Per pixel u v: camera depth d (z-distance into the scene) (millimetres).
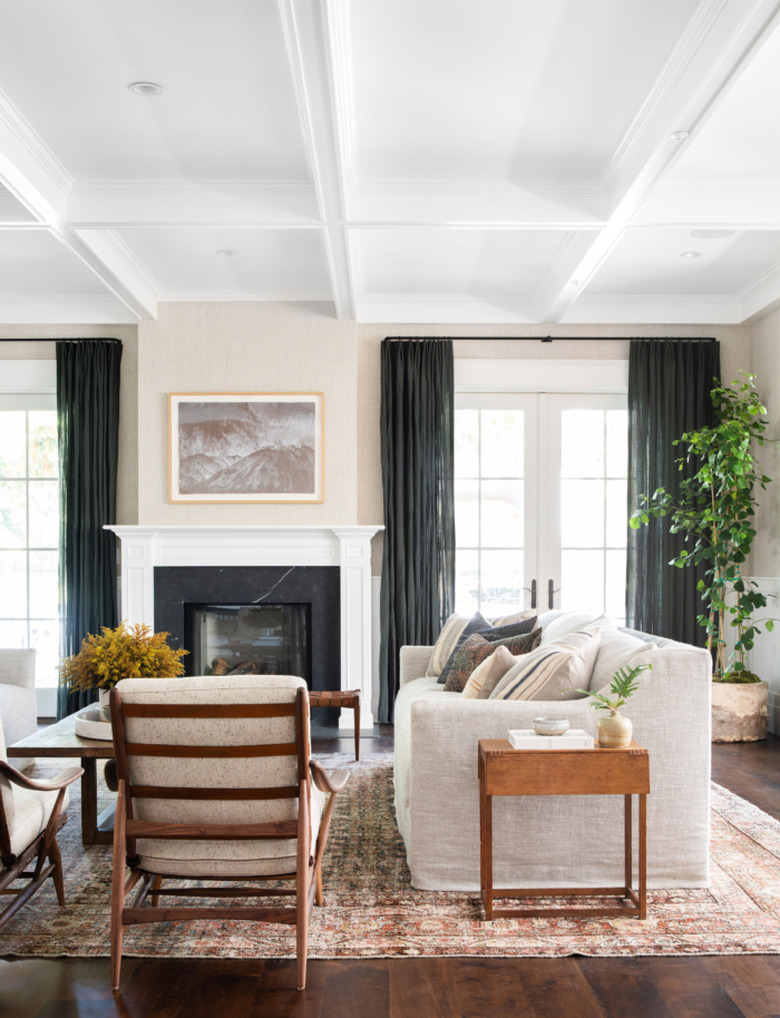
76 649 5797
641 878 2621
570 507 6117
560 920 2621
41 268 5270
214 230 4527
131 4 2646
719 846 3289
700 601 5875
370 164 3809
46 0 2625
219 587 5719
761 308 5590
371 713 5730
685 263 5168
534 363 6027
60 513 5863
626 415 6125
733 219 4027
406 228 4090
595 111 3330
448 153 3697
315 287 5656
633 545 5883
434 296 5898
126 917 2266
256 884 2889
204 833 2293
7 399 6141
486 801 2631
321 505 5742
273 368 5762
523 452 6109
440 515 5852
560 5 2674
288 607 5816
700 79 2848
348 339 5777
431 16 2723
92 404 5906
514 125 3443
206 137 3549
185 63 2986
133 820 2334
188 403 5746
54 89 3158
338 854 3189
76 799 4051
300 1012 2115
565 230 4328
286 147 3643
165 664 3475
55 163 3775
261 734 2275
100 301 5906
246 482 5734
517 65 3006
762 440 5363
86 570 5820
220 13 2699
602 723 2670
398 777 3367
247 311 5770
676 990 2223
